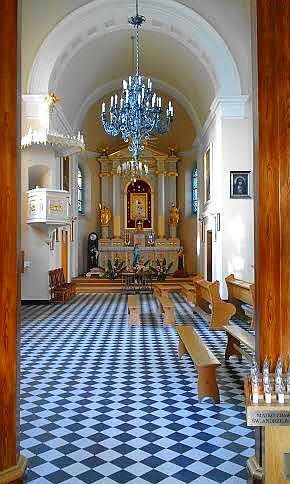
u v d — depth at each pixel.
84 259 22.62
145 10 14.48
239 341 7.59
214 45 14.69
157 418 5.27
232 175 14.73
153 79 21.08
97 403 5.77
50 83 14.77
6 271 3.39
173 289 16.66
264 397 3.17
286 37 3.47
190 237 23.03
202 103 18.84
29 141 13.60
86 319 12.16
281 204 3.49
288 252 3.46
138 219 23.16
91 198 23.12
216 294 10.69
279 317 3.49
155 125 12.47
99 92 21.31
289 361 3.46
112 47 17.44
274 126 3.51
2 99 3.38
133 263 21.23
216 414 5.40
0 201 3.37
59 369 7.32
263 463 3.22
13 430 3.41
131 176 23.00
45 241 14.98
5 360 3.37
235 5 14.29
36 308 14.20
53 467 4.11
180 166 23.48
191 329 7.75
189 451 4.42
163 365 7.57
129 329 10.72
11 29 3.43
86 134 22.45
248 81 14.70
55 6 14.23
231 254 14.72
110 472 4.02
